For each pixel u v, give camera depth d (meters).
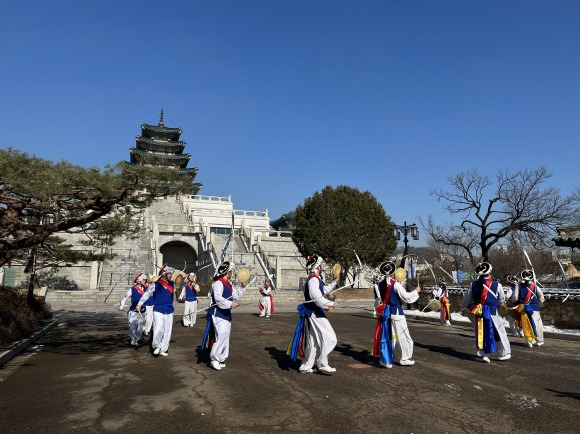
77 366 7.79
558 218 26.64
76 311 20.44
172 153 70.00
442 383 6.24
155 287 8.82
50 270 29.72
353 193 36.41
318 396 5.53
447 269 37.91
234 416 4.76
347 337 11.66
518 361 8.15
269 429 4.36
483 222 28.72
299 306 7.05
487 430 4.34
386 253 35.59
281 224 68.50
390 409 4.99
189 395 5.62
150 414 4.85
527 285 10.52
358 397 5.48
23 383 6.46
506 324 14.24
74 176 7.86
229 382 6.31
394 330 7.42
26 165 7.79
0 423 4.59
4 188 8.09
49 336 12.11
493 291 8.05
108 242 13.11
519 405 5.17
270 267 36.75
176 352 9.20
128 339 11.51
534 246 27.92
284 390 5.83
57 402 5.39
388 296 7.46
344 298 33.84
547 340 11.68
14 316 10.85
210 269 35.69
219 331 7.19
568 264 25.56
